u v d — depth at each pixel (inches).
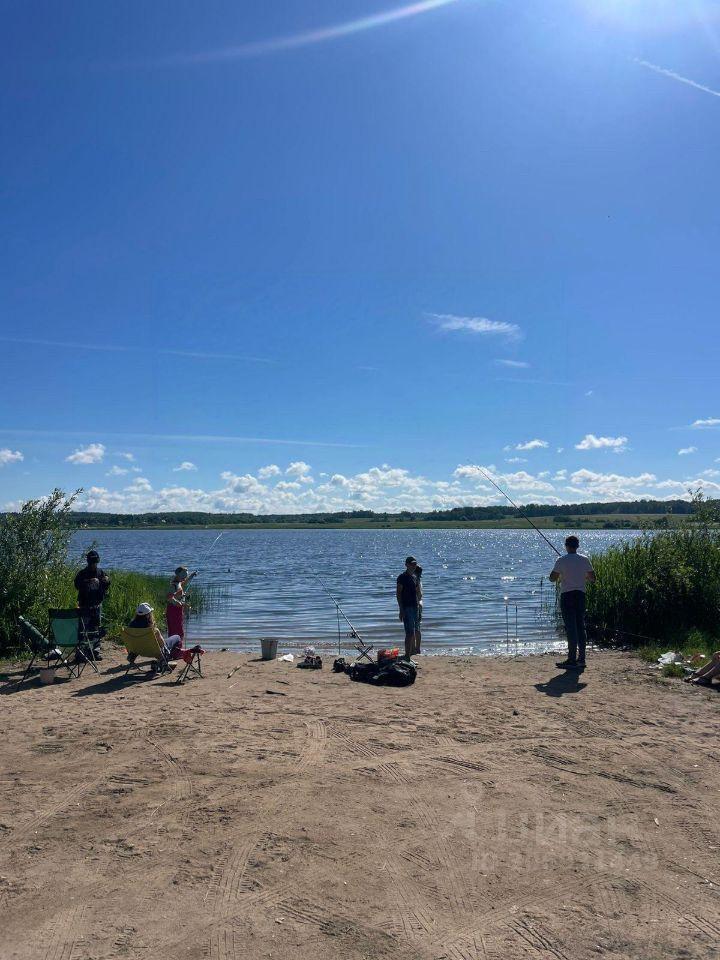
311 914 150.6
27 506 520.4
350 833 189.0
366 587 1210.6
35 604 495.2
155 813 202.5
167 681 391.5
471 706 326.3
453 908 153.0
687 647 469.4
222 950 137.3
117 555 2544.3
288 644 603.5
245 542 4429.1
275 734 280.7
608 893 159.3
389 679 380.2
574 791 219.1
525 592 1133.7
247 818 198.7
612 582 560.1
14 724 297.7
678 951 137.4
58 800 212.8
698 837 187.3
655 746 263.0
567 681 382.0
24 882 163.9
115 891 159.9
